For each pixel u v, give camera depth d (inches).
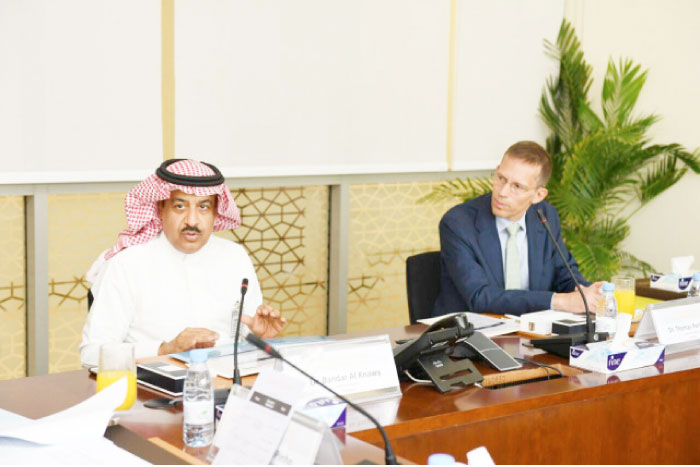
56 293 158.2
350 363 80.8
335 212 190.9
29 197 154.3
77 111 154.6
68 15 151.8
